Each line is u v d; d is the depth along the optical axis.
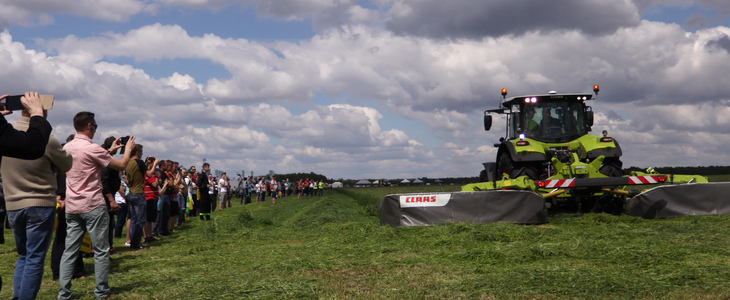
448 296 4.40
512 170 11.96
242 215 14.26
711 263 5.47
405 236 8.67
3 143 3.24
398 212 10.21
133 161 8.96
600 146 11.45
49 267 7.18
